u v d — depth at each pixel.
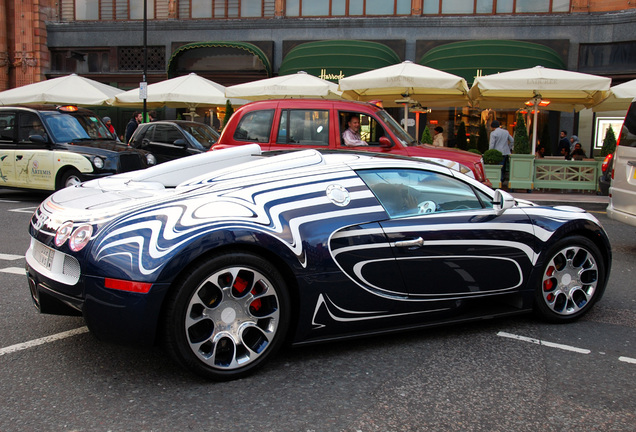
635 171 6.85
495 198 4.06
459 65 18.56
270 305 3.33
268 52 21.73
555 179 13.66
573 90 13.66
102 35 23.22
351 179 3.78
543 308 4.29
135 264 2.99
